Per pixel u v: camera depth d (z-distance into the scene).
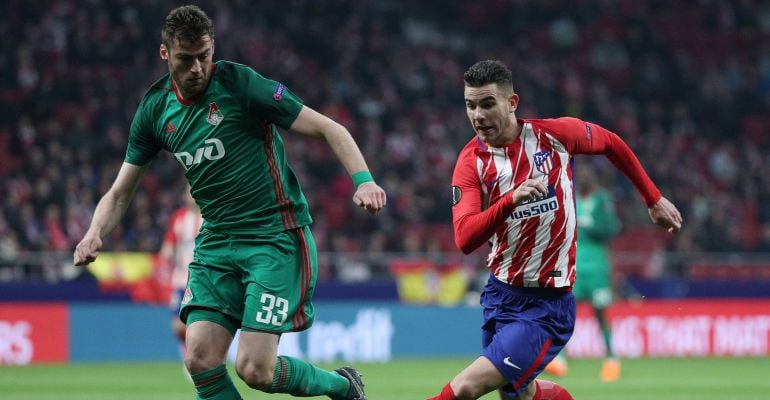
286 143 63.88
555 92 76.75
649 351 52.00
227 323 17.09
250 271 16.91
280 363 17.28
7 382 35.16
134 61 66.19
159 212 54.34
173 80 16.55
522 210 17.12
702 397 30.84
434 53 77.94
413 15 84.31
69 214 52.50
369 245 57.47
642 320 52.03
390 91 72.25
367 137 67.44
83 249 17.22
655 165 70.50
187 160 16.97
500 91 16.70
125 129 62.00
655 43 83.88
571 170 17.48
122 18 68.25
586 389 33.19
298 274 17.30
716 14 87.88
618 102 79.31
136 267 48.53
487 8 85.50
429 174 66.25
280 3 75.25
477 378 16.83
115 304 47.62
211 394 16.86
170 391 31.86
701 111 79.25
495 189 17.20
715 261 54.66
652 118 77.31
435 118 71.12
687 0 88.00
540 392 18.36
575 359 49.09
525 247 17.23
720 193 71.38
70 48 65.75
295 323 17.23
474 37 85.00
